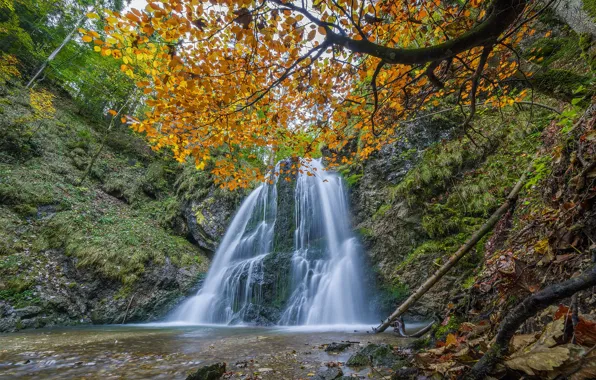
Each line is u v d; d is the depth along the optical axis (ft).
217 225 43.45
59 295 26.78
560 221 7.34
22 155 40.19
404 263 25.08
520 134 23.13
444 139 28.73
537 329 5.43
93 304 28.19
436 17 13.19
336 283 27.96
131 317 28.68
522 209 11.69
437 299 20.89
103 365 11.69
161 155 62.34
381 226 29.30
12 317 23.00
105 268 30.35
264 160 54.80
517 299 6.66
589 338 3.54
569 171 8.53
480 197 22.77
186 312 31.73
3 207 31.58
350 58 12.38
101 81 55.06
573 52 17.47
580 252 6.20
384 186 31.89
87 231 34.04
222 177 16.11
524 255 8.29
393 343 13.32
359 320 25.05
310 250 32.99
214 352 13.64
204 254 42.70
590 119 8.69
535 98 23.41
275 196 41.37
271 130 15.24
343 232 33.50
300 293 29.09
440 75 13.69
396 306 23.44
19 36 51.37
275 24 8.44
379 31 12.05
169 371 10.74
